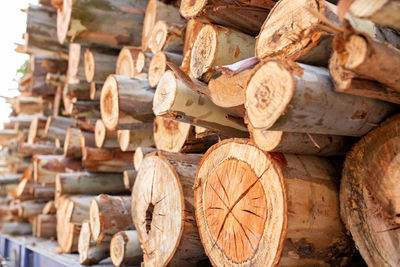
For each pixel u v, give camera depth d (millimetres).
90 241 3094
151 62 2738
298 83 1161
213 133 2258
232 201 1669
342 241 1533
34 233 5578
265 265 1470
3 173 8516
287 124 1237
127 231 2711
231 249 1663
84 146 4129
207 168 1864
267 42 1582
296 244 1437
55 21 4879
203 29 2053
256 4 1868
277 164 1463
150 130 3109
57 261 3496
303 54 1373
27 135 6902
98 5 3434
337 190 1542
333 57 1156
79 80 4488
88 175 4062
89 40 3654
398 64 1022
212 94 1802
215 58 1928
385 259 1327
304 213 1440
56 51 4895
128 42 3758
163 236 2184
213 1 1885
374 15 906
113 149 3928
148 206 2377
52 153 5777
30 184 5734
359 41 980
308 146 1494
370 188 1361
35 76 5594
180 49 2863
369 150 1370
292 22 1458
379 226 1337
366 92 1133
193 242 2076
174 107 2004
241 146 1653
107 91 2844
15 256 5055
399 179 1261
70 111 4777
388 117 1331
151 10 3221
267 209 1489
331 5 1314
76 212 3629
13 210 6094
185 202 2047
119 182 4191
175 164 2189
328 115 1256
